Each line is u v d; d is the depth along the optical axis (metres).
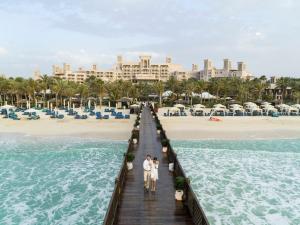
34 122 51.66
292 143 37.22
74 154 30.23
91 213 16.53
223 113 68.12
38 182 21.67
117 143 35.62
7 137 38.81
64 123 50.62
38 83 86.44
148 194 14.84
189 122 53.50
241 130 45.75
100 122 52.31
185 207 13.28
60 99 91.31
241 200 18.58
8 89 83.50
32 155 29.75
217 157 29.44
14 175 23.33
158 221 11.85
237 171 24.83
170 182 16.78
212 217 16.11
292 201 18.53
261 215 16.47
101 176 23.06
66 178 22.56
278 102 96.88
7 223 15.34
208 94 97.25
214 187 20.88
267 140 38.81
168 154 22.30
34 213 16.53
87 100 93.50
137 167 19.88
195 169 25.23
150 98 114.56
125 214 12.48
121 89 94.94
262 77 130.00
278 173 24.47
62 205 17.62
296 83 111.00
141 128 39.47
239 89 96.69
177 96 103.00
